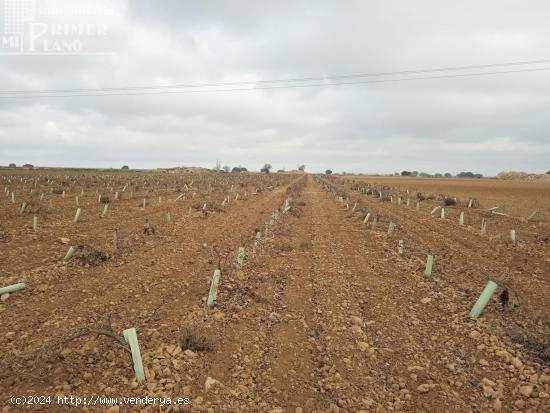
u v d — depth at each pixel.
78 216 16.59
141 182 46.34
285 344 6.37
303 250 13.33
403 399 4.91
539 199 39.75
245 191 39.25
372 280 9.95
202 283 9.25
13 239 12.65
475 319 7.35
